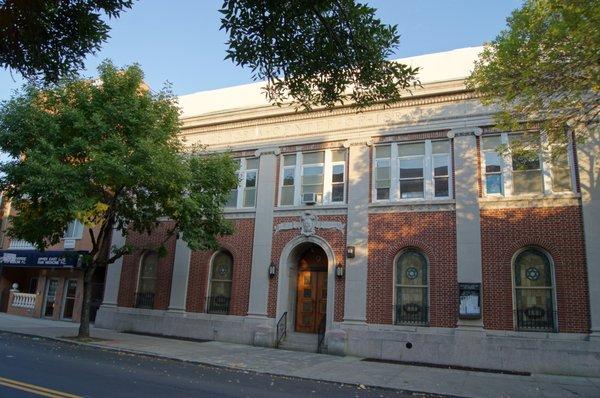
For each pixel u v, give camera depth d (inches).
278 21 266.4
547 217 603.5
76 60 269.0
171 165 628.1
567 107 507.8
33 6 230.5
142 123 650.2
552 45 421.4
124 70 681.0
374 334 649.6
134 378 399.2
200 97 914.1
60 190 573.0
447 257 639.8
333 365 561.9
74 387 337.4
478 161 655.8
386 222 685.9
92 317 951.0
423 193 682.8
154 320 820.6
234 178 721.6
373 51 293.7
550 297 588.7
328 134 757.3
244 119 828.0
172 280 824.9
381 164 717.3
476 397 414.6
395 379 486.3
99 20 262.1
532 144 571.5
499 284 605.9
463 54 698.2
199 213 692.7
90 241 966.4
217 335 759.1
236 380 439.5
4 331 732.7
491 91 489.4
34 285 1115.9
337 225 716.7
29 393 306.5
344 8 275.9
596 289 559.8
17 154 623.2
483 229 629.3
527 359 568.1
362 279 678.5
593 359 542.6
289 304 739.4
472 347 593.3
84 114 630.5
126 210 692.1
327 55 292.0
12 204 675.4
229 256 800.3
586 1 377.7
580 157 597.0
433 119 689.0
